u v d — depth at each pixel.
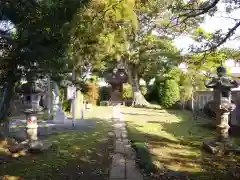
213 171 5.10
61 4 3.71
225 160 5.81
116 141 7.37
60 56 4.16
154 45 15.83
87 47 6.88
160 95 17.31
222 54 6.40
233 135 8.30
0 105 5.05
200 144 7.20
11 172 4.79
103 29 5.88
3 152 5.66
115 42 7.52
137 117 12.61
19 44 3.86
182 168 5.25
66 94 13.48
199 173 4.97
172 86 16.58
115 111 14.95
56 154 5.99
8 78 4.07
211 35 5.95
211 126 9.55
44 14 3.72
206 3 5.18
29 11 3.70
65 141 7.27
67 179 4.51
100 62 10.73
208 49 5.57
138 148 6.25
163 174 4.84
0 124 5.72
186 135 8.41
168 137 8.11
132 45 15.60
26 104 5.94
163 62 16.12
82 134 8.25
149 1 5.88
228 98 6.50
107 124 10.34
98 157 5.81
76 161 5.51
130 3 5.41
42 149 6.16
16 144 6.18
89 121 10.80
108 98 20.94
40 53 3.80
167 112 14.84
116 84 20.36
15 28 3.94
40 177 4.59
